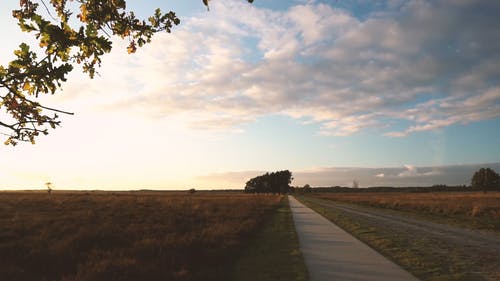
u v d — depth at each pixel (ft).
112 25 10.81
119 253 35.09
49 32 8.59
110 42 9.18
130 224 56.80
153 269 27.81
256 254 38.17
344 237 51.31
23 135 9.33
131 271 27.17
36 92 8.95
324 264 32.65
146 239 40.60
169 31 11.41
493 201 151.33
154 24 11.25
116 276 26.43
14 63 8.52
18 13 9.23
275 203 156.46
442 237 52.49
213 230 51.29
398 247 42.29
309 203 188.85
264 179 456.45
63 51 9.05
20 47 8.52
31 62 8.60
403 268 31.01
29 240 42.55
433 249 41.39
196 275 27.76
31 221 58.29
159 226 54.60
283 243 45.44
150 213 76.23
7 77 8.49
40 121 9.34
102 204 95.96
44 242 41.19
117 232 47.73
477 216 91.61
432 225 71.41
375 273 29.07
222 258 34.53
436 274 28.99
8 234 45.60
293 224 70.90
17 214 67.72
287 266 31.94
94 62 9.48
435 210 111.14
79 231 46.44
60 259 33.71
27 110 9.10
